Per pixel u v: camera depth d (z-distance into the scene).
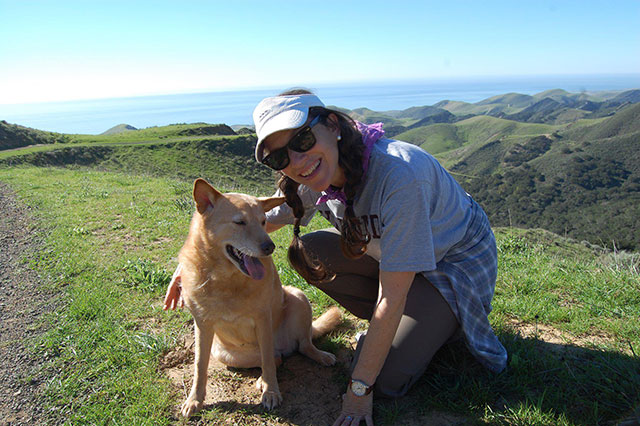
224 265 2.99
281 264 5.46
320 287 3.74
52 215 9.00
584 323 3.79
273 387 3.02
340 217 3.11
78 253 6.30
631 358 3.04
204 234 3.06
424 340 2.76
